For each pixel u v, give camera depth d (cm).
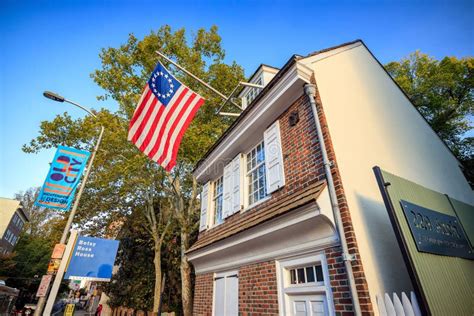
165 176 1439
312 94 488
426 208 411
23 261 2841
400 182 399
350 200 388
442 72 1541
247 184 688
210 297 689
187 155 1178
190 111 616
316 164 448
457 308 325
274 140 591
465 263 412
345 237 346
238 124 709
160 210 1605
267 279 475
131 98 1267
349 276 316
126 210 1645
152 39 1310
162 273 1614
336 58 595
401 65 1798
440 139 860
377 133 570
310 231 398
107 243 701
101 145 1282
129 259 1753
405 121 715
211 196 923
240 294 545
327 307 348
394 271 367
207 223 866
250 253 544
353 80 605
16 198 3678
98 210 1577
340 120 491
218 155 830
